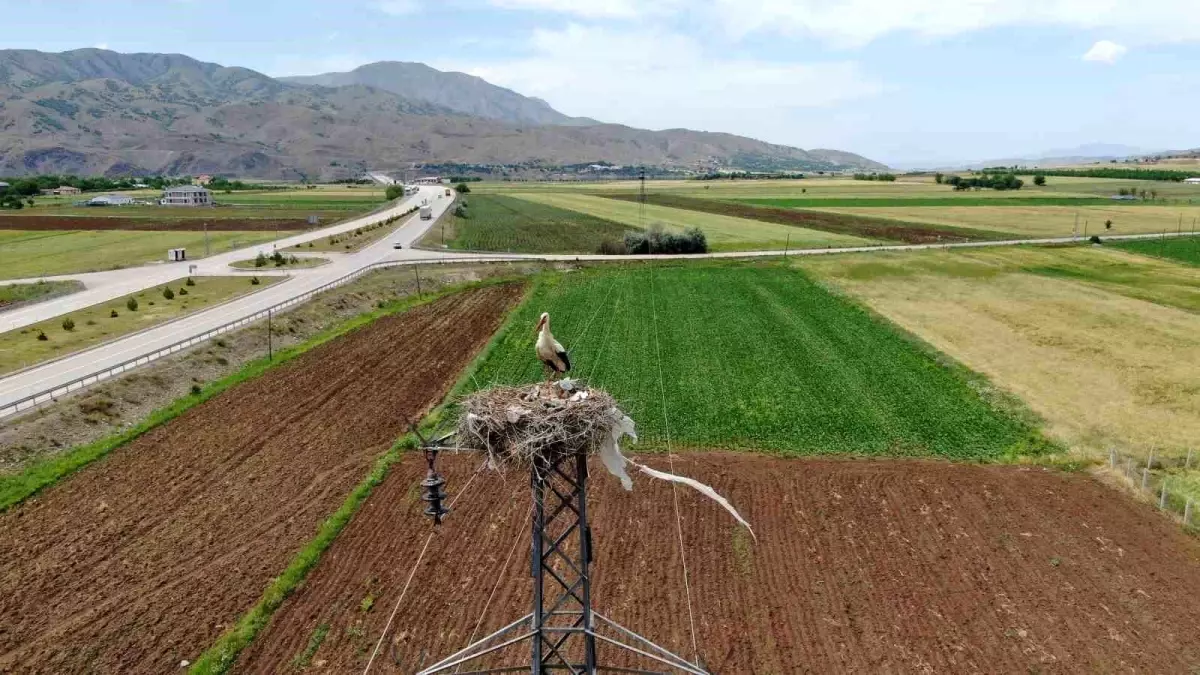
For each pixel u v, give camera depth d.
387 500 28.14
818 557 24.23
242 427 35.62
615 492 28.48
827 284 68.56
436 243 97.19
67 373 40.53
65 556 24.56
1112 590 22.42
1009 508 27.47
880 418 36.06
